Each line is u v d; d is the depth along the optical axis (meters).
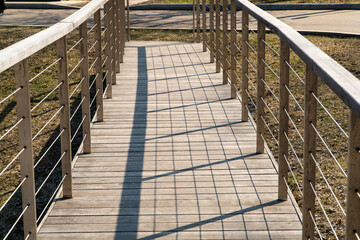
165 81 7.40
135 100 6.55
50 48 10.01
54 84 8.48
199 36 10.07
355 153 2.08
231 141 5.18
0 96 8.07
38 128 7.13
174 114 6.02
